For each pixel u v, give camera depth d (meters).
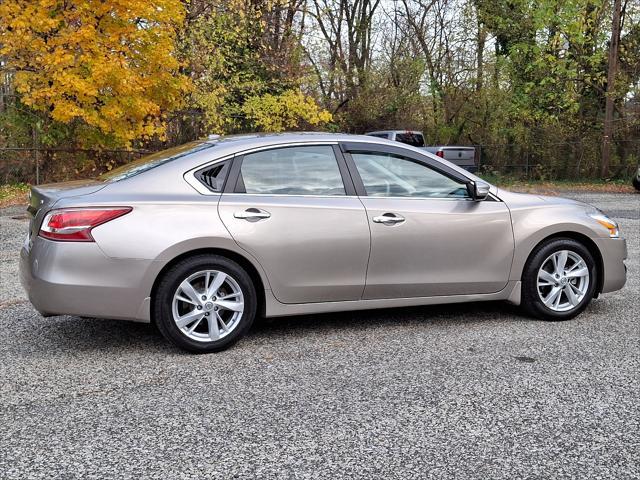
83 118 15.18
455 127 24.88
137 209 4.02
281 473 2.67
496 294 4.93
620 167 22.02
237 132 20.50
